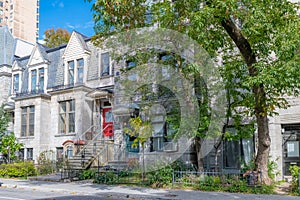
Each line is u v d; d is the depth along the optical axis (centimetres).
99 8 1164
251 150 1603
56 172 1911
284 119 1564
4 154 2262
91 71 2245
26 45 3178
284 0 1191
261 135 1265
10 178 1789
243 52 1262
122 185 1402
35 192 1268
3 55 2864
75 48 2333
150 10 1421
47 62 2491
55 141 2258
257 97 1227
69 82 2339
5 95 2709
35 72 2545
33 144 2294
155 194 1135
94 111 2155
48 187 1365
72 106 2230
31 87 2533
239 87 1416
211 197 1060
